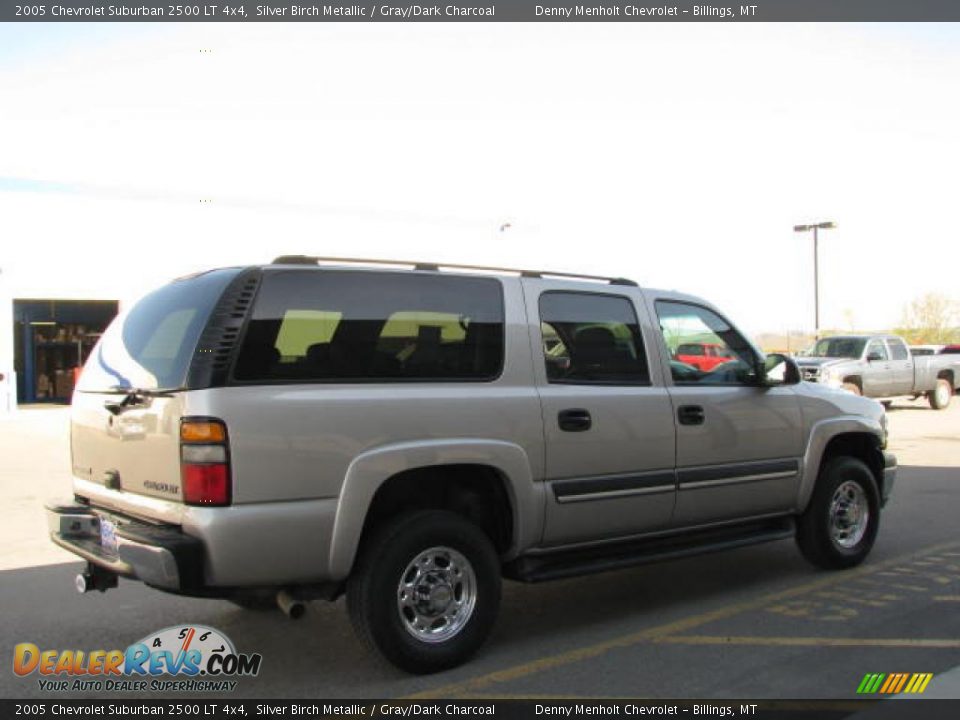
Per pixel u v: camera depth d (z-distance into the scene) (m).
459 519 4.51
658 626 5.20
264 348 4.06
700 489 5.50
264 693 4.23
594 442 5.00
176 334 4.22
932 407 23.33
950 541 7.45
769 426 5.93
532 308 4.98
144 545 3.85
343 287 4.38
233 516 3.84
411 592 4.36
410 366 4.48
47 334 28.11
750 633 5.06
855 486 6.57
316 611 5.52
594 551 5.18
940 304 60.88
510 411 4.68
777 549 7.23
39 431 18.75
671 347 5.61
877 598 5.76
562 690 4.22
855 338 21.66
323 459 4.06
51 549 7.28
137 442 4.22
